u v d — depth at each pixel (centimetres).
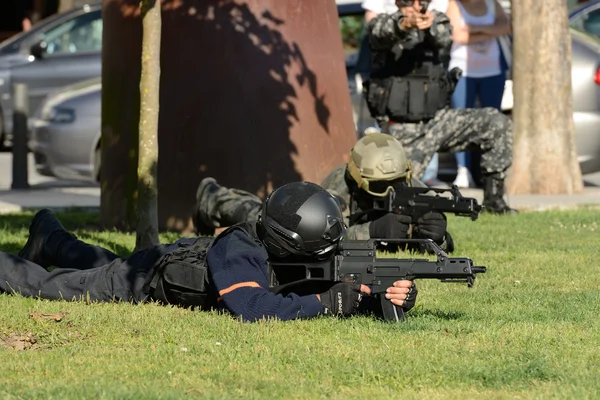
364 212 2750
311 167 3259
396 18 3161
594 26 5856
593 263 2653
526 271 2520
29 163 5819
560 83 4453
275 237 1830
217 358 1600
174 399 1364
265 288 1856
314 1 3347
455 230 3291
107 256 2256
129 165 3281
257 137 3206
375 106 3341
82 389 1394
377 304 1916
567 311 2008
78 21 6088
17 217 3653
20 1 8712
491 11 4191
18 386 1433
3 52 6059
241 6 3222
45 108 4928
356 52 4638
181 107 3216
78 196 4412
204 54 3209
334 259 1847
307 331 1772
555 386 1471
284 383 1467
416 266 1816
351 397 1409
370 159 2686
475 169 4738
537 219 3562
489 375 1509
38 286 2091
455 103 4234
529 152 4481
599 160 4703
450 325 1845
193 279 1928
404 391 1448
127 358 1600
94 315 1878
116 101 3309
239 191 3030
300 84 3259
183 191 3219
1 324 1806
